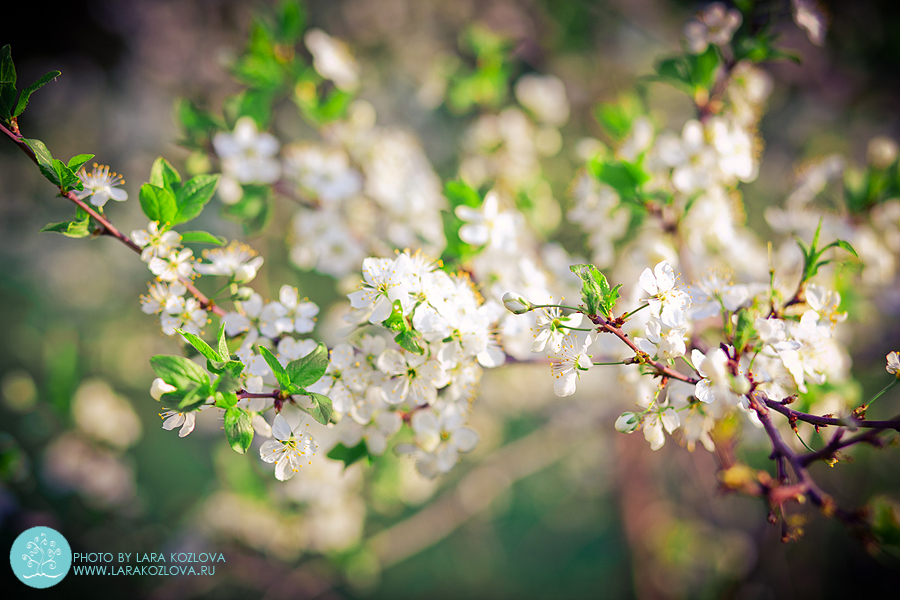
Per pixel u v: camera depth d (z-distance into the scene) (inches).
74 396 175.2
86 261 272.2
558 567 271.1
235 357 74.0
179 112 116.6
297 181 125.0
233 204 116.3
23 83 285.1
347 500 168.9
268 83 122.9
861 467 195.0
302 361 67.6
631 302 91.0
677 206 108.3
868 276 119.2
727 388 65.9
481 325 75.7
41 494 215.8
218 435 236.1
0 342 264.1
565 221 178.4
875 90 220.4
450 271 94.7
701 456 211.8
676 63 110.9
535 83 170.1
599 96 225.9
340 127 137.3
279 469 70.4
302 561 221.6
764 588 201.8
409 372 75.5
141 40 274.5
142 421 246.7
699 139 104.8
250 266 80.8
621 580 250.2
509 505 280.4
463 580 264.2
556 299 90.2
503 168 154.5
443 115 227.8
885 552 70.7
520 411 218.2
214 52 257.9
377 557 188.1
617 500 225.0
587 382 191.5
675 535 221.0
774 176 230.7
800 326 76.0
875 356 151.1
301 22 124.9
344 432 82.6
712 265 111.2
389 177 131.6
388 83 240.8
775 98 230.5
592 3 224.7
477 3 248.5
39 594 195.9
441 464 83.7
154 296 77.9
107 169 77.9
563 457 268.4
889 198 119.3
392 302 70.5
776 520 73.9
